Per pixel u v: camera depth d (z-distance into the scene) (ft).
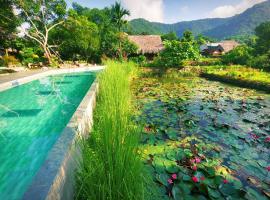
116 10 70.33
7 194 7.53
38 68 46.01
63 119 15.55
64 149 6.17
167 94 21.72
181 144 9.77
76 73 41.91
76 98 22.53
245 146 9.63
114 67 19.81
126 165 5.41
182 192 6.36
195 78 37.37
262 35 57.21
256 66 43.11
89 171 5.47
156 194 6.30
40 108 18.57
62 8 56.08
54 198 4.66
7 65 42.19
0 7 45.57
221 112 15.01
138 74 40.06
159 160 8.30
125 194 4.88
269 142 9.93
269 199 6.16
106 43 69.46
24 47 54.24
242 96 20.74
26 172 8.86
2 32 48.39
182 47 47.39
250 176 7.36
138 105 16.81
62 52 65.82
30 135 12.58
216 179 6.95
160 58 52.34
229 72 35.29
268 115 14.30
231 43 120.37
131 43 71.77
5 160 9.77
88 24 65.46
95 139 7.43
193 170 7.47
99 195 4.83
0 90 21.16
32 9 51.67
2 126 14.02
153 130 11.38
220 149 9.33
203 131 11.42
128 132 6.81
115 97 10.94
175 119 13.42
